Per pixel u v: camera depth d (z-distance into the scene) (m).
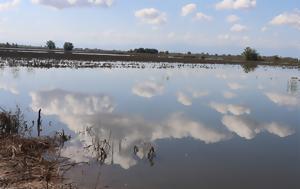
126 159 13.03
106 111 21.00
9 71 40.25
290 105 25.56
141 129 17.30
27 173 10.91
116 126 17.62
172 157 13.45
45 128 16.73
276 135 17.23
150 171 11.97
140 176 11.50
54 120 18.36
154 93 28.48
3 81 31.89
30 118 18.56
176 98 26.52
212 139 16.17
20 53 71.25
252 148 14.99
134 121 18.78
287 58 106.88
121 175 11.52
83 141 14.96
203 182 11.20
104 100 24.47
